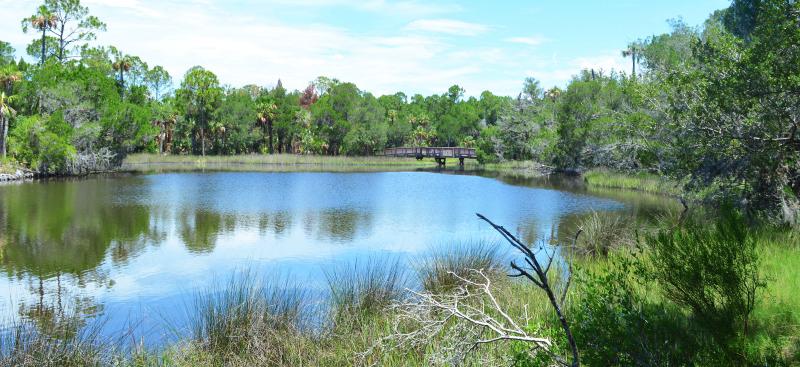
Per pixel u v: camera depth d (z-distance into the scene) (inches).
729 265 151.8
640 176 1136.8
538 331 159.0
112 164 1829.5
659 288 216.8
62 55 2202.3
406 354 205.9
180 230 665.0
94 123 1673.2
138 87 2384.4
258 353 223.9
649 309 163.6
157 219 753.6
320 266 463.5
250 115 2869.1
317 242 585.6
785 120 343.0
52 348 220.5
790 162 386.0
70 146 1507.1
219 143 2864.2
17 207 860.6
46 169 1486.2
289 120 2987.2
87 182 1339.8
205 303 337.7
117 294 382.6
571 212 799.1
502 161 2214.6
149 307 346.9
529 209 843.4
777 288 212.5
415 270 380.8
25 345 223.6
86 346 227.6
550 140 1771.7
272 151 3041.3
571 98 1563.7
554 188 1200.8
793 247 303.9
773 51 317.4
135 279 425.7
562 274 322.0
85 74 1780.3
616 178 1215.6
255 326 239.8
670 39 1201.4
